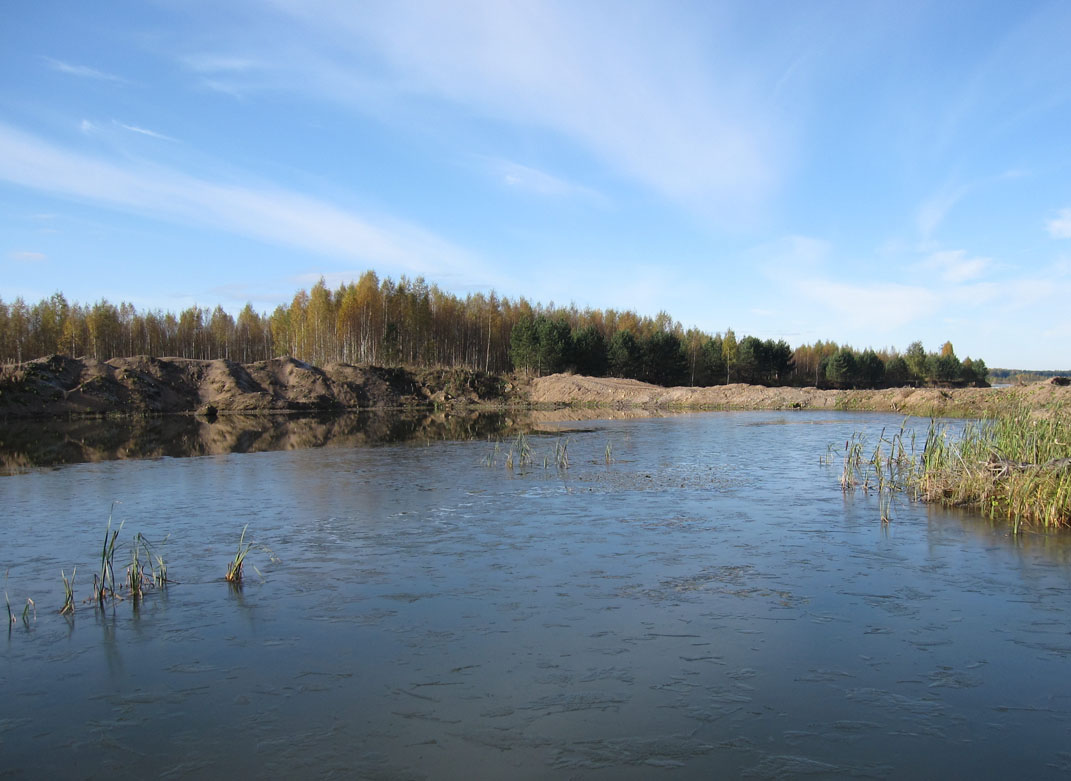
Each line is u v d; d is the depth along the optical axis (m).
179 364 52.44
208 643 7.38
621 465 20.36
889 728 5.56
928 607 8.27
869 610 8.17
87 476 19.08
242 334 84.69
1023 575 9.47
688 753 5.22
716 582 9.20
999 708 5.89
